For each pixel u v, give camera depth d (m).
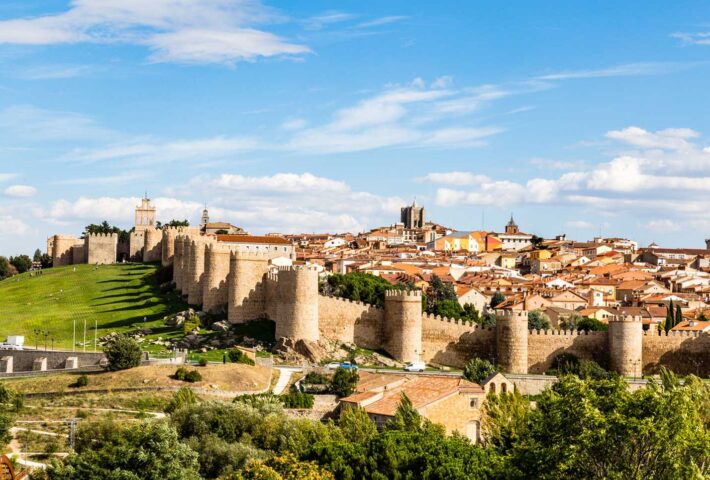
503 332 188.75
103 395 142.88
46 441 124.19
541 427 102.50
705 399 119.38
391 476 99.25
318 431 116.44
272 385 156.62
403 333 188.62
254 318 189.75
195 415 123.38
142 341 183.38
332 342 186.88
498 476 98.25
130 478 100.88
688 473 89.31
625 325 189.25
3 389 135.25
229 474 106.38
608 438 93.44
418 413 120.25
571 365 182.25
